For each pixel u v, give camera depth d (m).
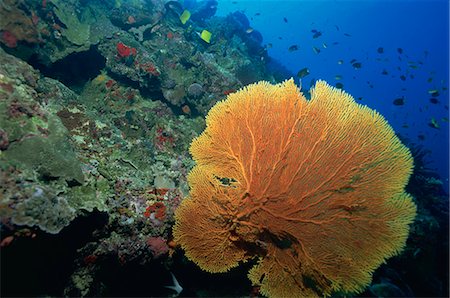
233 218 3.63
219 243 3.75
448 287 7.77
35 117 3.33
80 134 4.30
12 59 3.87
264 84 3.90
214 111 4.08
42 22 5.61
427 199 10.19
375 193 3.42
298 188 3.51
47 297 2.97
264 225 3.58
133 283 3.80
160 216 3.76
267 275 3.54
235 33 13.02
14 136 2.99
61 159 3.16
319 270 3.31
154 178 4.44
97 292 3.45
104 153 4.27
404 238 3.26
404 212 3.31
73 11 6.49
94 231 3.17
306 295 3.48
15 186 2.53
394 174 3.43
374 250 3.31
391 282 6.46
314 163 3.51
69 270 3.18
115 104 6.43
